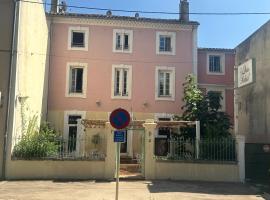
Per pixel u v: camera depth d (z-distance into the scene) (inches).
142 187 658.2
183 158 764.6
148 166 759.1
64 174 750.5
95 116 1071.0
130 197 565.3
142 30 1110.4
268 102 875.4
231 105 1149.1
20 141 765.3
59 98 1065.5
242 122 1047.6
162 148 964.6
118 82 1095.0
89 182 707.4
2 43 759.7
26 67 832.3
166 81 1107.3
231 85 1156.5
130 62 1096.8
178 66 1106.7
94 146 953.5
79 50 1086.4
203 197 577.9
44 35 1020.5
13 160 740.0
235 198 578.9
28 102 853.2
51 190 612.7
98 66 1088.2
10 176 736.3
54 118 1057.5
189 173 758.5
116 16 1099.3
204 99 879.7
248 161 824.9
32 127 845.8
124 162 979.3
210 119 853.2
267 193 627.2
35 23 904.3
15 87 751.7
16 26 765.9
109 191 613.6
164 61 1104.8
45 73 1053.2
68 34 1085.8
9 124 741.9
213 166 758.5
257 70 942.4
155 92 1091.9
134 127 808.3
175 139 828.6
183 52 1111.6
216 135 812.6
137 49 1103.0
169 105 1091.3
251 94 981.8
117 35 1104.8
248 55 1007.0
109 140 759.7
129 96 1086.4
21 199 532.1
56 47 1080.2
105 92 1081.4
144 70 1098.1
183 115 902.4
